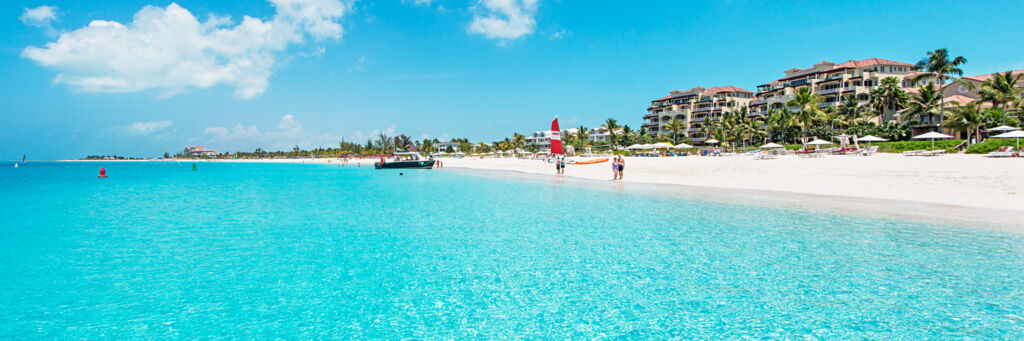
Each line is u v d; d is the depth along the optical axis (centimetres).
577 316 648
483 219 1510
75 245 1139
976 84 7156
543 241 1134
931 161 2894
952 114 5934
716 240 1100
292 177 5125
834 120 7662
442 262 946
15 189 3300
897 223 1245
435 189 2883
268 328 621
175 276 859
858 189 1994
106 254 1038
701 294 723
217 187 3403
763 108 10400
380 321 641
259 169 8969
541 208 1769
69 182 4334
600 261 930
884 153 4378
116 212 1809
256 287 791
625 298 714
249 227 1402
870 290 720
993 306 644
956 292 700
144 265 938
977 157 3136
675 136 11106
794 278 790
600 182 3066
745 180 2642
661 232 1215
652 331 592
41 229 1391
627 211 1617
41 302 723
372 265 929
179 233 1302
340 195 2544
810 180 2406
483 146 17100
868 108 8125
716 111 11400
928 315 618
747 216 1441
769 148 6284
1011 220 1233
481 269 889
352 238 1207
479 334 594
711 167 3547
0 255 1032
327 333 604
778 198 1862
